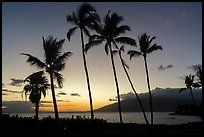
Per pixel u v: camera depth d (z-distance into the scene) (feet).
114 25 116.47
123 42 118.62
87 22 112.78
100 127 123.75
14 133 99.71
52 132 106.32
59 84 120.06
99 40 119.03
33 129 110.32
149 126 126.41
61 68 118.42
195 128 129.59
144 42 131.13
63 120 127.03
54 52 115.34
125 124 138.72
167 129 126.31
